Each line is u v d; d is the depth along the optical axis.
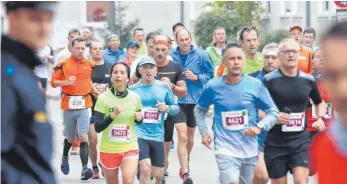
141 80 18.58
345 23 5.63
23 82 8.05
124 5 67.56
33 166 8.12
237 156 15.40
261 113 16.75
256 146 15.56
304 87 15.98
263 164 16.02
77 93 23.12
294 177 15.98
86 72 23.17
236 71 15.33
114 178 17.30
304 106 16.06
